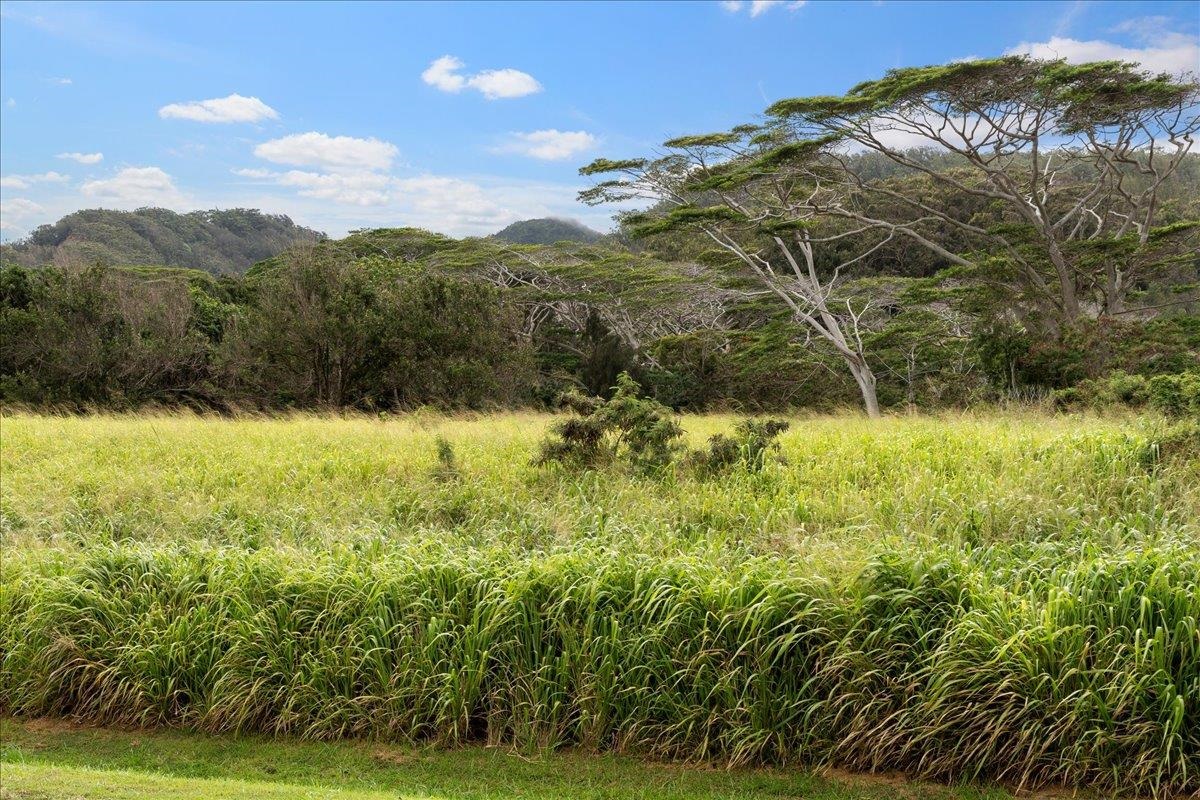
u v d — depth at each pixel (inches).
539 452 402.0
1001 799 189.3
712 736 213.2
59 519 343.0
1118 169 1128.8
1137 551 219.6
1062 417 550.9
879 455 391.5
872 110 930.7
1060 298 1045.2
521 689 222.7
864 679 203.8
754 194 1160.2
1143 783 184.7
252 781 208.5
